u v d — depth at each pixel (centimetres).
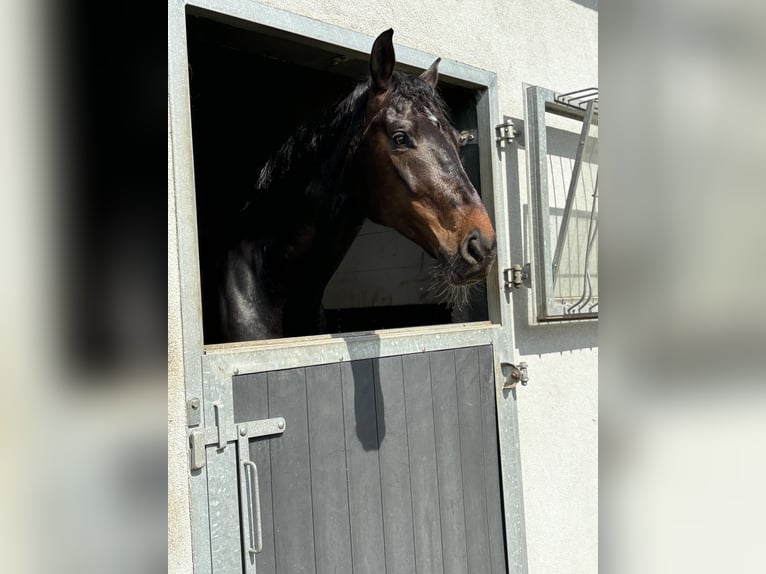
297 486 137
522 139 213
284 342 139
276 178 167
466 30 196
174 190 120
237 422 127
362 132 149
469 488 177
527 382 199
